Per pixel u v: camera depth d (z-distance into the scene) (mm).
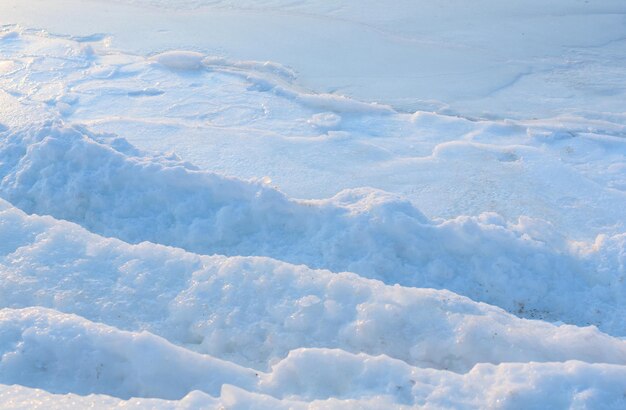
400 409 2693
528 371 2828
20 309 3271
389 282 4441
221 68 8547
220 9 10500
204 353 3457
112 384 3031
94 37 9492
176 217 4871
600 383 2746
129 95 7805
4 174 5180
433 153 6590
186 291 3686
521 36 9438
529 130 7012
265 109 7477
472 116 7445
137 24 9930
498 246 4594
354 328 3438
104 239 4051
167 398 2973
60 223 4141
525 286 4473
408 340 3418
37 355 3055
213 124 7137
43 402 2635
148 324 3545
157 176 5000
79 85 8023
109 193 5023
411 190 5965
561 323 3848
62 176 5074
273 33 9570
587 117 7316
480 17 10117
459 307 3561
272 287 3666
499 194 5914
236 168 6223
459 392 2789
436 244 4613
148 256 3906
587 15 10086
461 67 8586
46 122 5453
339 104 7531
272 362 3379
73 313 3553
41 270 3785
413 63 8695
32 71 8367
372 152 6586
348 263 4504
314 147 6645
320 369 2990
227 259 3850
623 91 7914
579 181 6113
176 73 8406
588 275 4562
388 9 10453
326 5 10617
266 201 4789
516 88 8055
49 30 9711
